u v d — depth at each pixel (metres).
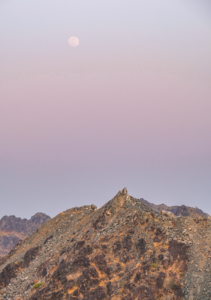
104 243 52.91
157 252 49.44
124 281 47.06
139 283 45.91
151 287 45.00
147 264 47.66
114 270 48.75
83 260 50.69
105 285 47.22
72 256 52.84
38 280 54.22
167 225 54.03
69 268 50.81
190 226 53.84
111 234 54.06
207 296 42.41
